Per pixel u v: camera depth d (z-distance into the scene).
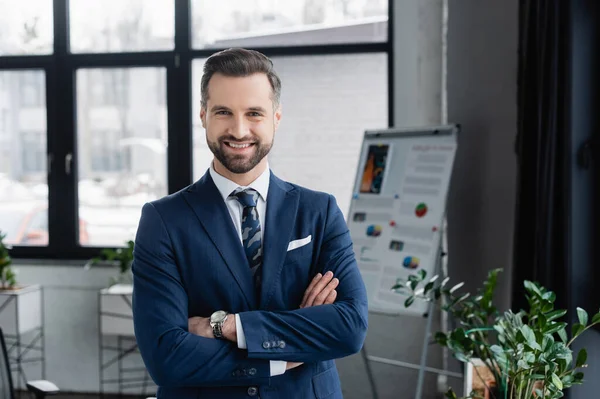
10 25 5.05
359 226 3.96
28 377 5.06
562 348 1.82
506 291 4.00
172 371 1.51
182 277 1.58
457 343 2.14
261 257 1.61
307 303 1.61
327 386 1.62
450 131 3.83
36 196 5.11
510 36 3.96
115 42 4.96
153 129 4.99
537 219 2.97
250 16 4.80
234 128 1.51
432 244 3.64
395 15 4.54
